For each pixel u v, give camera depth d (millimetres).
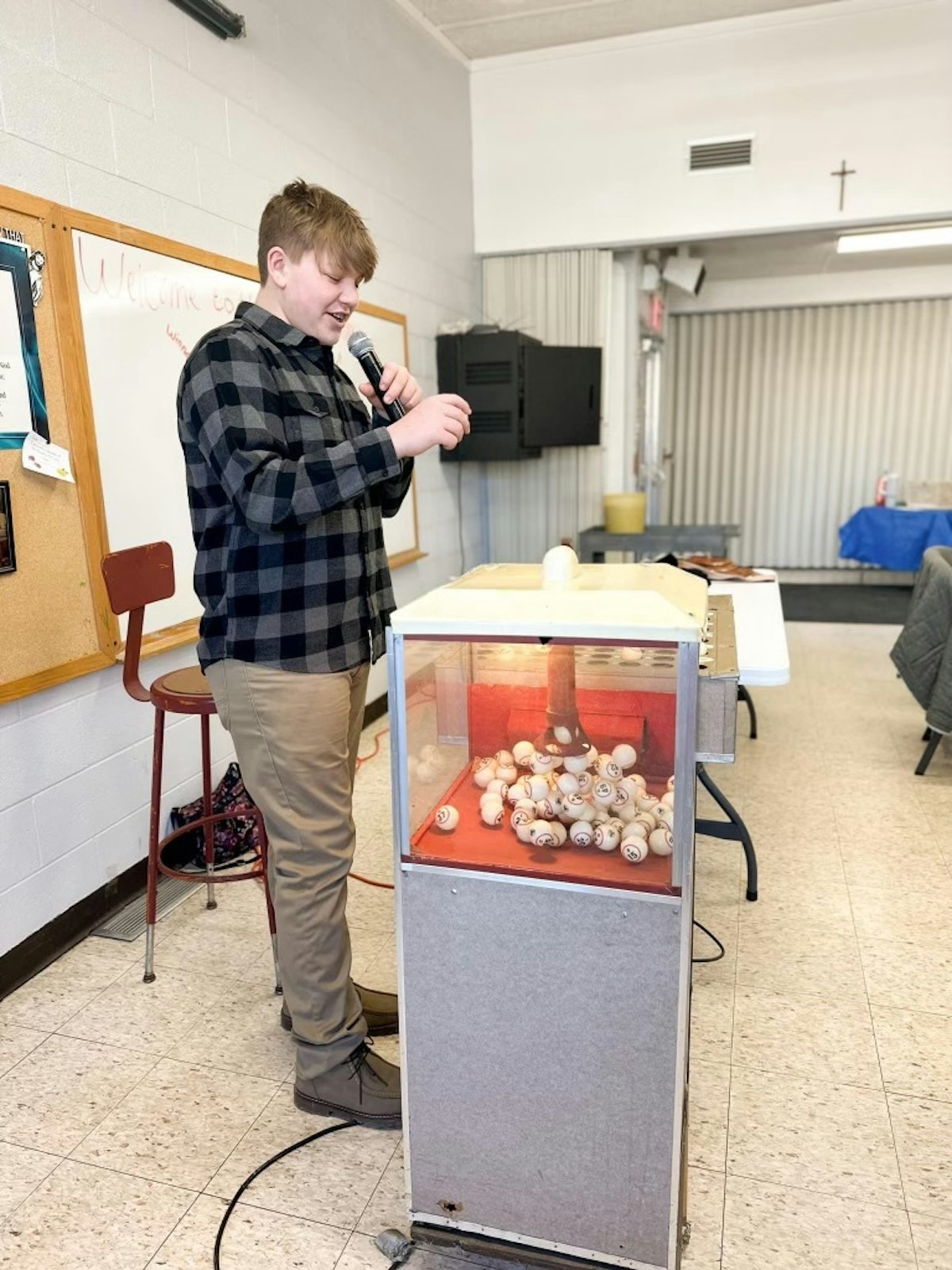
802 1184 1379
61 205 1957
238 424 1193
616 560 4832
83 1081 1628
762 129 4141
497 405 4176
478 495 4984
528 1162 1158
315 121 3051
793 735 3506
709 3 3879
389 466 1171
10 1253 1275
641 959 1035
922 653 3090
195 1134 1497
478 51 4336
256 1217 1333
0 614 1838
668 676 1044
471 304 4664
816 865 2426
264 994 1892
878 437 7262
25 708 1938
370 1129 1504
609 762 1129
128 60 2148
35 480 1905
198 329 2453
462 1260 1262
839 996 1851
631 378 4895
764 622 2141
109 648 2145
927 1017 1781
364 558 1432
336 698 1368
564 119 4406
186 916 2221
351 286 1334
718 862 2453
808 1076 1618
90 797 2143
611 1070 1085
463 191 4477
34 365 1880
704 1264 1242
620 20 4020
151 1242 1293
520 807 1149
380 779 3090
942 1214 1321
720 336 7355
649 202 4371
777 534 7613
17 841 1927
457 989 1129
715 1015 1794
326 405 1379
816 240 5406
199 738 2584
